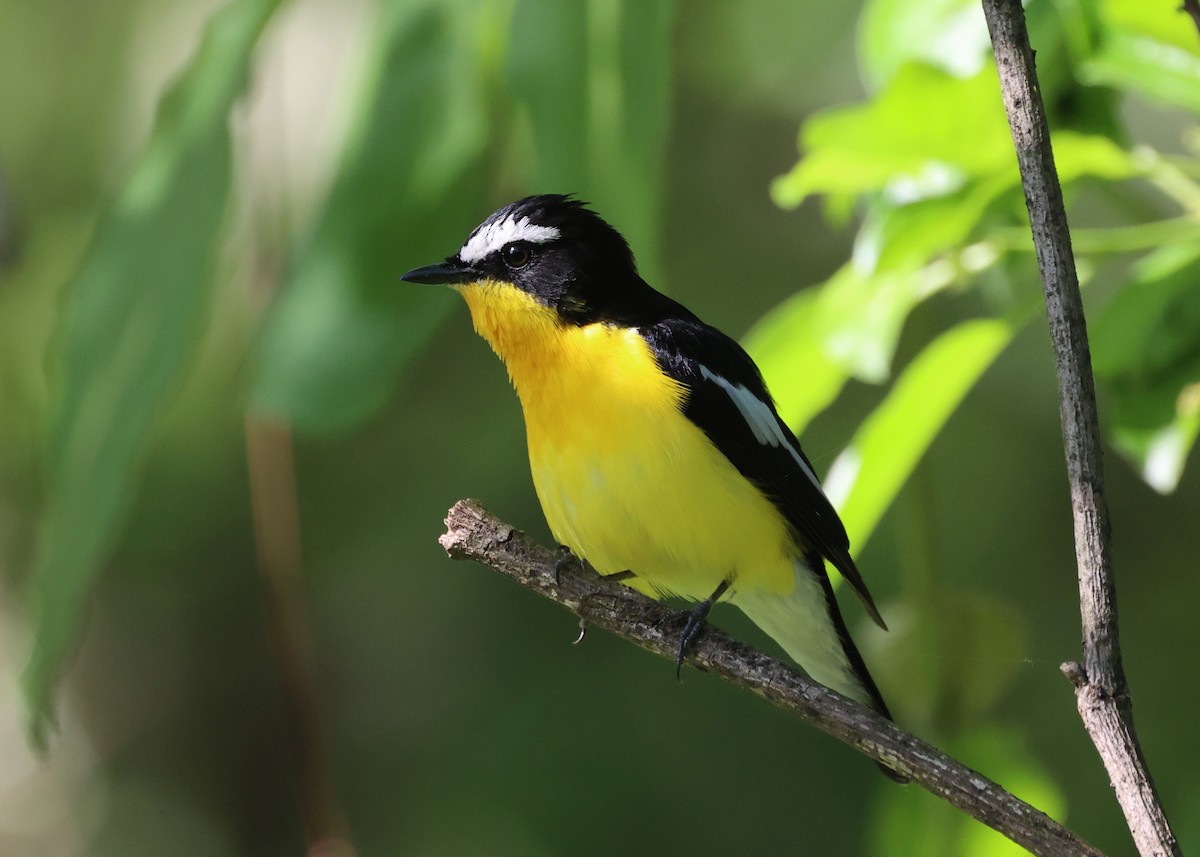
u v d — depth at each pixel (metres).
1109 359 6.83
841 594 12.29
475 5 6.79
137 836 16.27
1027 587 12.62
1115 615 4.27
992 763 7.89
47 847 16.23
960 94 6.75
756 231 14.25
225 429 13.72
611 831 12.23
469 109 6.75
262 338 6.70
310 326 6.60
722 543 7.52
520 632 13.13
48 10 14.21
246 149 6.79
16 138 14.10
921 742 5.00
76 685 16.53
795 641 8.29
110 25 14.27
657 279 6.36
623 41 6.35
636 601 5.92
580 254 7.89
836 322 7.21
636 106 6.34
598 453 7.38
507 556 6.07
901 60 7.42
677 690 12.67
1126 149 7.64
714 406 7.47
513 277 7.88
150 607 15.20
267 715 16.55
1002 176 6.78
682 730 12.54
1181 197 6.88
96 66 14.23
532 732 12.70
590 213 8.20
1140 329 6.77
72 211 14.12
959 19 7.33
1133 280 6.84
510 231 7.98
